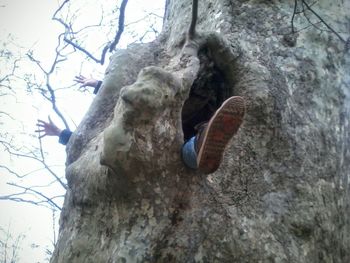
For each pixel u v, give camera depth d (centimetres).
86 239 141
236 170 150
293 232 144
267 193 149
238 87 161
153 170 133
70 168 155
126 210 136
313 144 161
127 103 127
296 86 171
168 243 133
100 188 140
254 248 136
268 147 155
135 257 130
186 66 149
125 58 173
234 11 186
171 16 205
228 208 142
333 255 152
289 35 182
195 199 139
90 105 173
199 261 132
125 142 128
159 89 129
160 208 135
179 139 137
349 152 173
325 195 155
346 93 179
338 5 203
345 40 191
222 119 124
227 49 160
